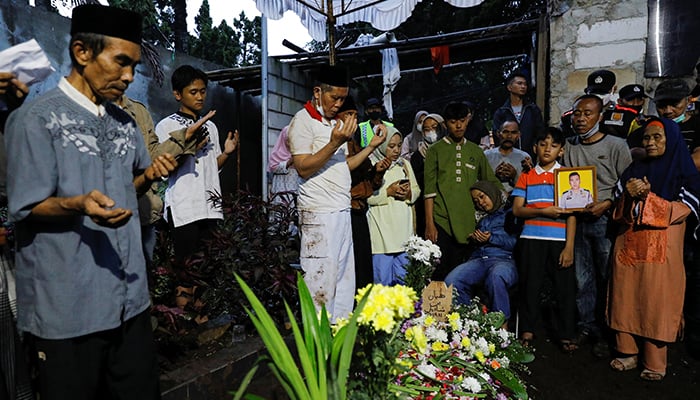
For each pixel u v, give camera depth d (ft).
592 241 12.06
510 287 11.82
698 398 9.71
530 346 12.07
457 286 11.70
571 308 11.46
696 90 13.94
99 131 5.28
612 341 11.85
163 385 7.33
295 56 24.91
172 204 10.02
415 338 6.93
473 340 9.23
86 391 5.25
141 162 6.08
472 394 7.77
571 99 17.16
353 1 20.81
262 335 5.12
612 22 16.44
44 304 4.90
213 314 10.25
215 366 8.07
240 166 29.78
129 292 5.47
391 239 13.04
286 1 20.94
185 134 8.66
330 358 5.38
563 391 10.00
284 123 26.02
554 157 11.62
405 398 6.18
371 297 5.54
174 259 9.75
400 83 46.06
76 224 4.96
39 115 4.79
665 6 15.74
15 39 17.62
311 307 5.63
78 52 5.03
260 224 10.99
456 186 12.75
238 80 27.53
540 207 11.48
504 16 39.09
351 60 26.32
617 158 11.59
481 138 19.66
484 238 12.34
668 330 9.94
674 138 10.17
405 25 42.37
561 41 17.17
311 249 9.82
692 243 11.59
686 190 9.96
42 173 4.72
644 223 9.94
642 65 16.21
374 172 11.52
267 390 8.56
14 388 5.25
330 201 9.75
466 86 47.11
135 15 5.17
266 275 10.28
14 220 4.69
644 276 10.12
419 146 16.03
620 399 9.70
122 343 5.54
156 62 21.79
